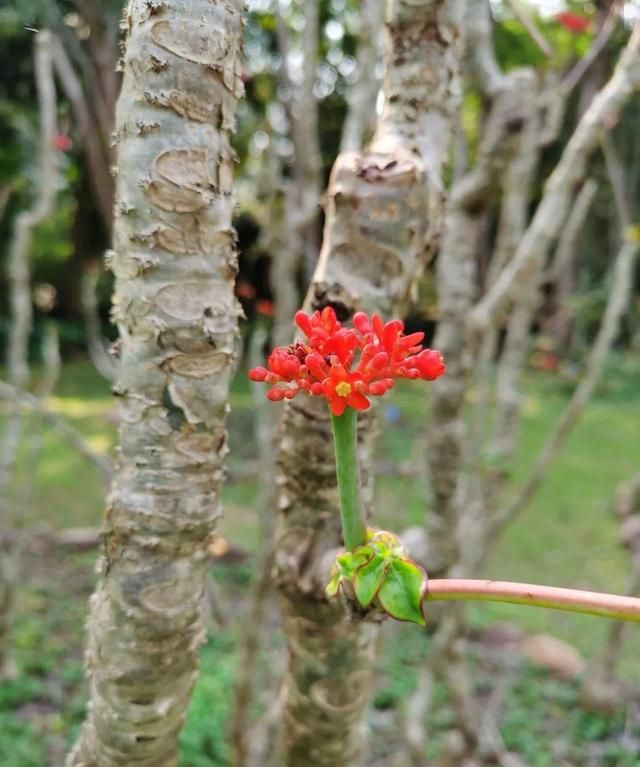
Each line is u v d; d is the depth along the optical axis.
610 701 3.15
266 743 1.99
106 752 0.86
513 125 1.53
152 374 0.78
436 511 1.58
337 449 0.70
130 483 0.80
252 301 5.39
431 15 0.96
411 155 0.94
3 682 3.25
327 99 5.12
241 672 1.94
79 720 3.07
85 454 2.62
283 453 0.98
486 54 1.62
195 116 0.74
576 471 6.46
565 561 4.69
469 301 1.54
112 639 0.82
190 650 0.84
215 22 0.74
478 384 2.04
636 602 0.61
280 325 1.99
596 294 8.94
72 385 9.02
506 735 3.02
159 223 0.75
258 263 6.68
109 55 2.38
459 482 1.58
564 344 9.98
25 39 4.72
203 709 3.01
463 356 1.53
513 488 5.88
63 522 4.97
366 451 0.98
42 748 2.87
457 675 1.97
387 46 1.00
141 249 0.76
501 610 4.14
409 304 1.01
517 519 5.31
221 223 0.78
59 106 3.84
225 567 4.39
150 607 0.80
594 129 1.43
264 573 1.89
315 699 1.02
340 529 0.97
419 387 8.80
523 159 1.76
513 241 1.81
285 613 1.01
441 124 1.00
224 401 0.82
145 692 0.82
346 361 0.65
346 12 3.33
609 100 1.40
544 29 2.54
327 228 0.97
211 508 0.83
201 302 0.78
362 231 0.93
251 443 6.76
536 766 2.85
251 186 5.05
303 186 1.96
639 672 3.51
